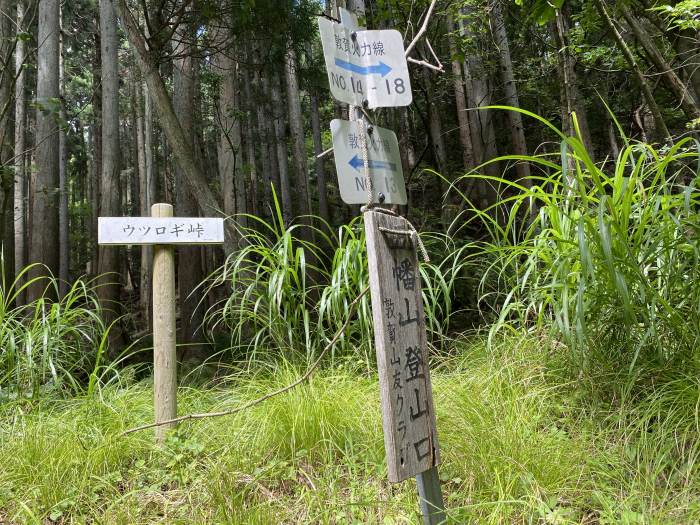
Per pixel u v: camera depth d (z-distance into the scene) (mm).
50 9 8891
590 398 2682
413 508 2154
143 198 18797
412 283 2014
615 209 2559
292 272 3668
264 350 3781
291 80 14469
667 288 2605
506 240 3252
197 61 12727
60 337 3904
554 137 10031
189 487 2590
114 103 9688
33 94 13578
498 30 8648
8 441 2996
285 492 2498
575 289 2744
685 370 2471
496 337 3570
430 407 1942
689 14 3600
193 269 9383
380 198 2039
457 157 12023
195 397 3697
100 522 2328
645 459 2158
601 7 3760
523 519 2006
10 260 10617
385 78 2145
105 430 3115
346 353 3699
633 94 7758
